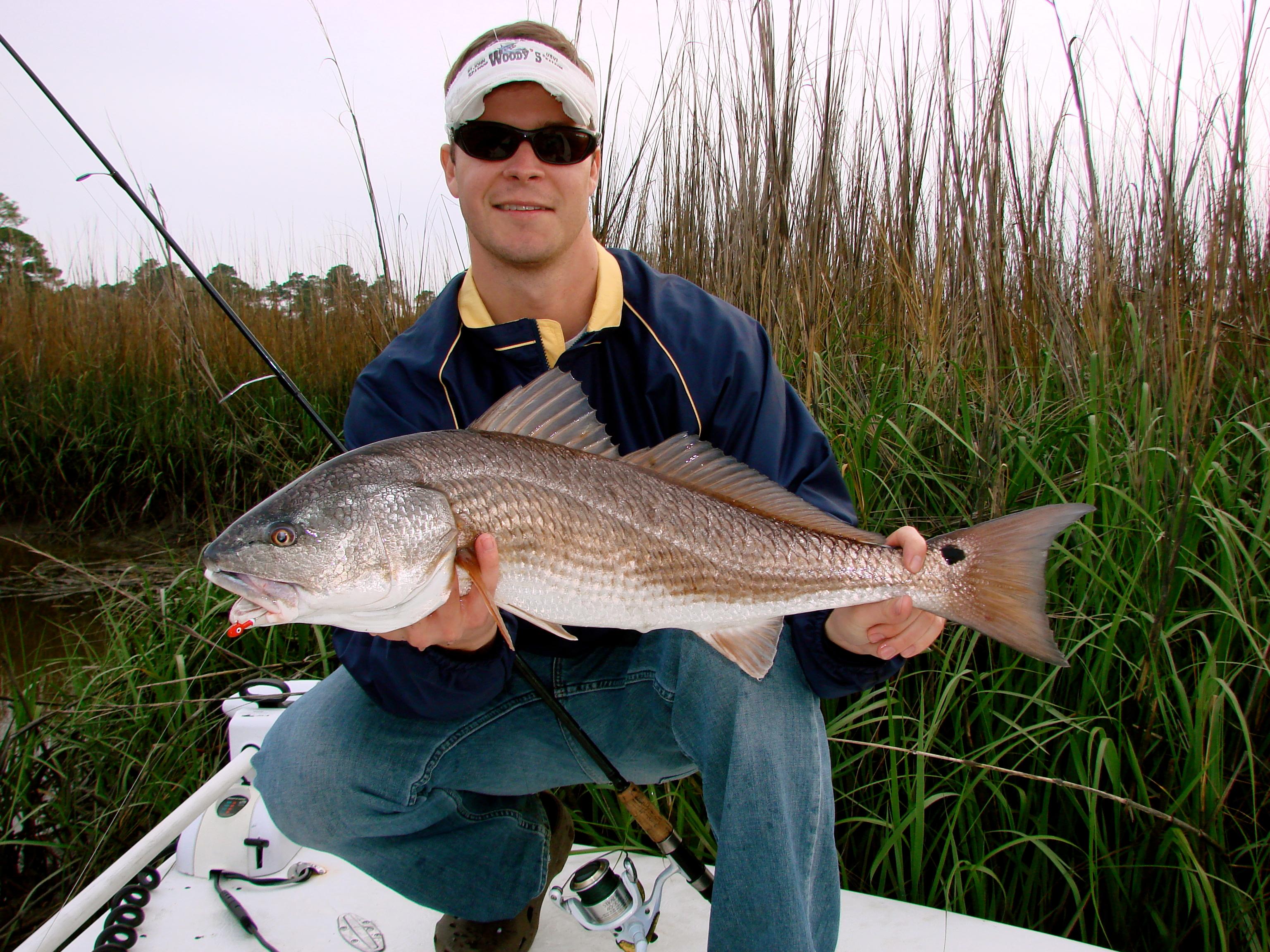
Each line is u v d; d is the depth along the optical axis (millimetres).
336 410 2891
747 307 1644
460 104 924
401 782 871
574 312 1003
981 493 1356
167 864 1074
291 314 3484
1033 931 968
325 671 1472
